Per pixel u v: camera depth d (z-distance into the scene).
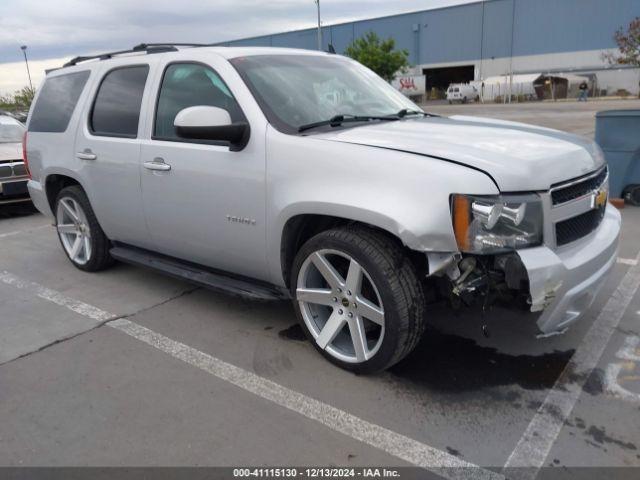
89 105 4.54
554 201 2.83
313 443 2.67
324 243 3.10
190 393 3.11
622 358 3.33
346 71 4.18
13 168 7.39
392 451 2.60
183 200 3.74
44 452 2.66
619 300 4.12
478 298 2.90
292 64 3.86
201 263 4.00
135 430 2.80
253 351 3.56
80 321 4.10
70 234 5.27
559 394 3.00
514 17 50.06
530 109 29.33
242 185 3.36
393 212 2.71
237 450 2.64
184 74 3.82
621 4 45.22
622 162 6.88
